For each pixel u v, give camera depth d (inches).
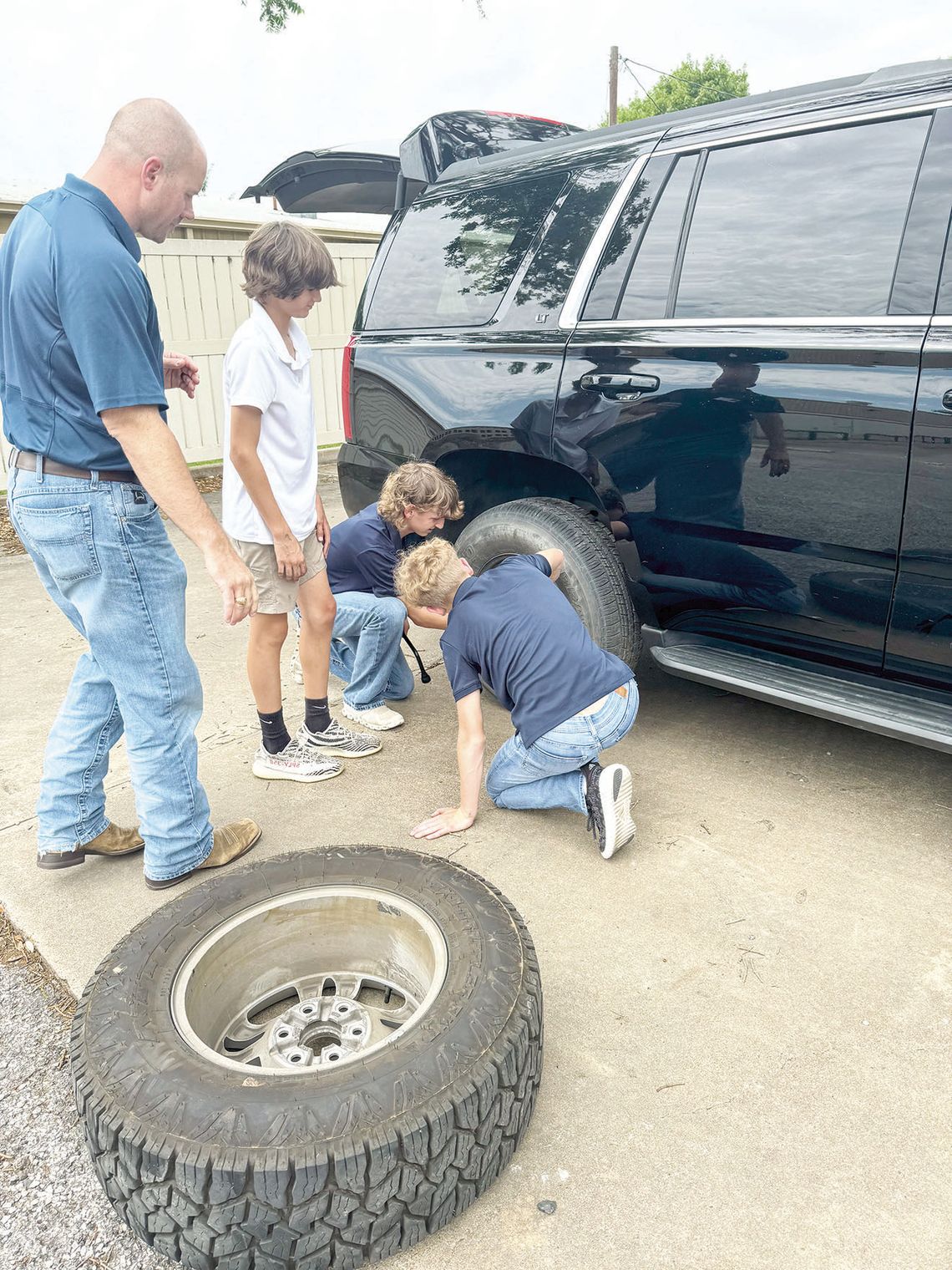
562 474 129.1
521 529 120.6
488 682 104.0
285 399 103.3
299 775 118.8
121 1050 60.6
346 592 131.5
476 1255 58.1
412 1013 73.7
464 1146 56.9
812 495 96.4
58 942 88.7
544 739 99.1
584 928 88.4
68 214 74.7
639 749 123.7
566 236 121.7
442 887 76.2
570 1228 59.7
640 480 110.9
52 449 80.0
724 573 107.3
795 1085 70.0
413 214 145.5
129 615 85.7
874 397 90.0
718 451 103.0
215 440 335.0
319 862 80.2
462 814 104.8
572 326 118.3
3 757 128.4
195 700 94.2
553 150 130.3
